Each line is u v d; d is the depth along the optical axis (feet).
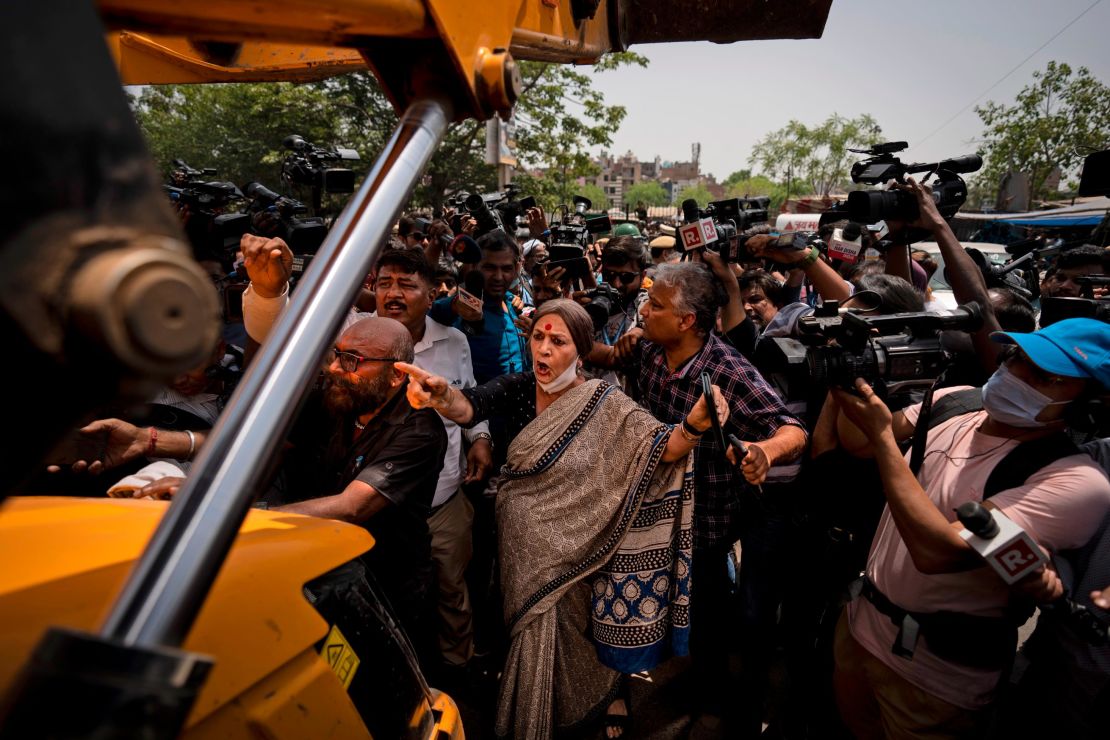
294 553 3.83
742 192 257.96
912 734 6.22
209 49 4.32
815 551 8.32
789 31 4.94
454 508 9.59
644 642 7.68
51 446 1.52
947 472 6.15
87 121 1.47
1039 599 5.21
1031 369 5.48
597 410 7.69
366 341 6.86
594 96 79.36
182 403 7.45
